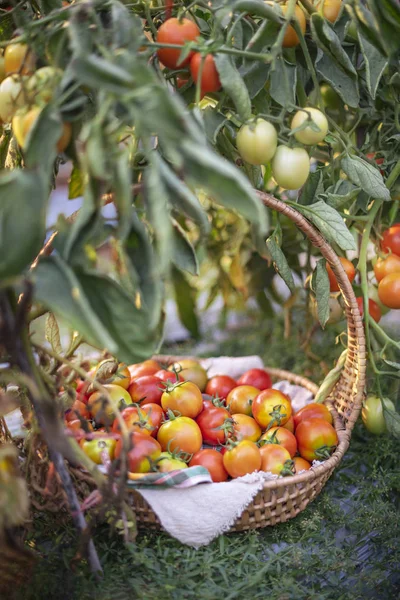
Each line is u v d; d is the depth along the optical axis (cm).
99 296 77
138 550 107
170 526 106
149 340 79
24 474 102
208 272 201
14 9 97
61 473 88
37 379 84
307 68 123
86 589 95
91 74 69
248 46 104
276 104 124
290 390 153
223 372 161
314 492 119
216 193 71
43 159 74
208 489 106
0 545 80
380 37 101
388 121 137
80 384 129
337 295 139
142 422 116
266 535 117
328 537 117
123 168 72
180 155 70
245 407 133
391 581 112
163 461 109
